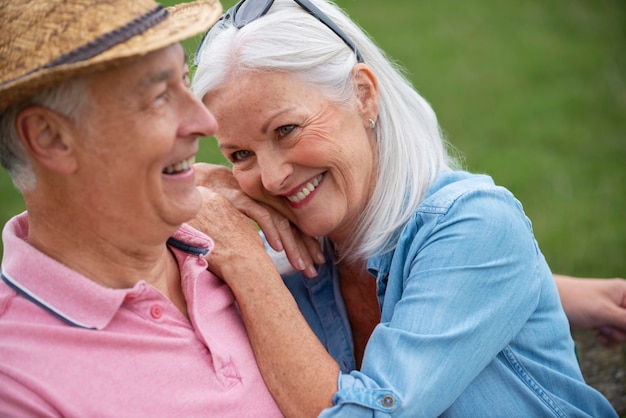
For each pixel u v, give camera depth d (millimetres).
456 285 2471
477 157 6598
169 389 2193
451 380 2418
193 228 2537
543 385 2641
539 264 2699
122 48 1953
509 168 6426
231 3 6855
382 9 9297
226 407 2289
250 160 2668
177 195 2203
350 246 2811
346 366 2873
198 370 2266
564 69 7922
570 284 3465
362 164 2674
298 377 2418
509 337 2545
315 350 2465
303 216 2697
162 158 2105
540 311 2697
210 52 2545
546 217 5793
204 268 2453
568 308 3432
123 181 2092
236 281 2547
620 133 6902
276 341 2459
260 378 2461
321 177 2672
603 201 5965
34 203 2168
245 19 2539
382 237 2717
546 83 7719
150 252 2273
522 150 6691
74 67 1877
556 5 9281
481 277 2486
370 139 2754
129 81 2020
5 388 2014
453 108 7332
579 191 6102
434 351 2412
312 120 2561
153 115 2074
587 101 7387
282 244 2793
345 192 2674
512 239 2553
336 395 2365
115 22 1973
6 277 2156
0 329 2090
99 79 1994
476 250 2500
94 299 2131
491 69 7969
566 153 6625
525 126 7043
